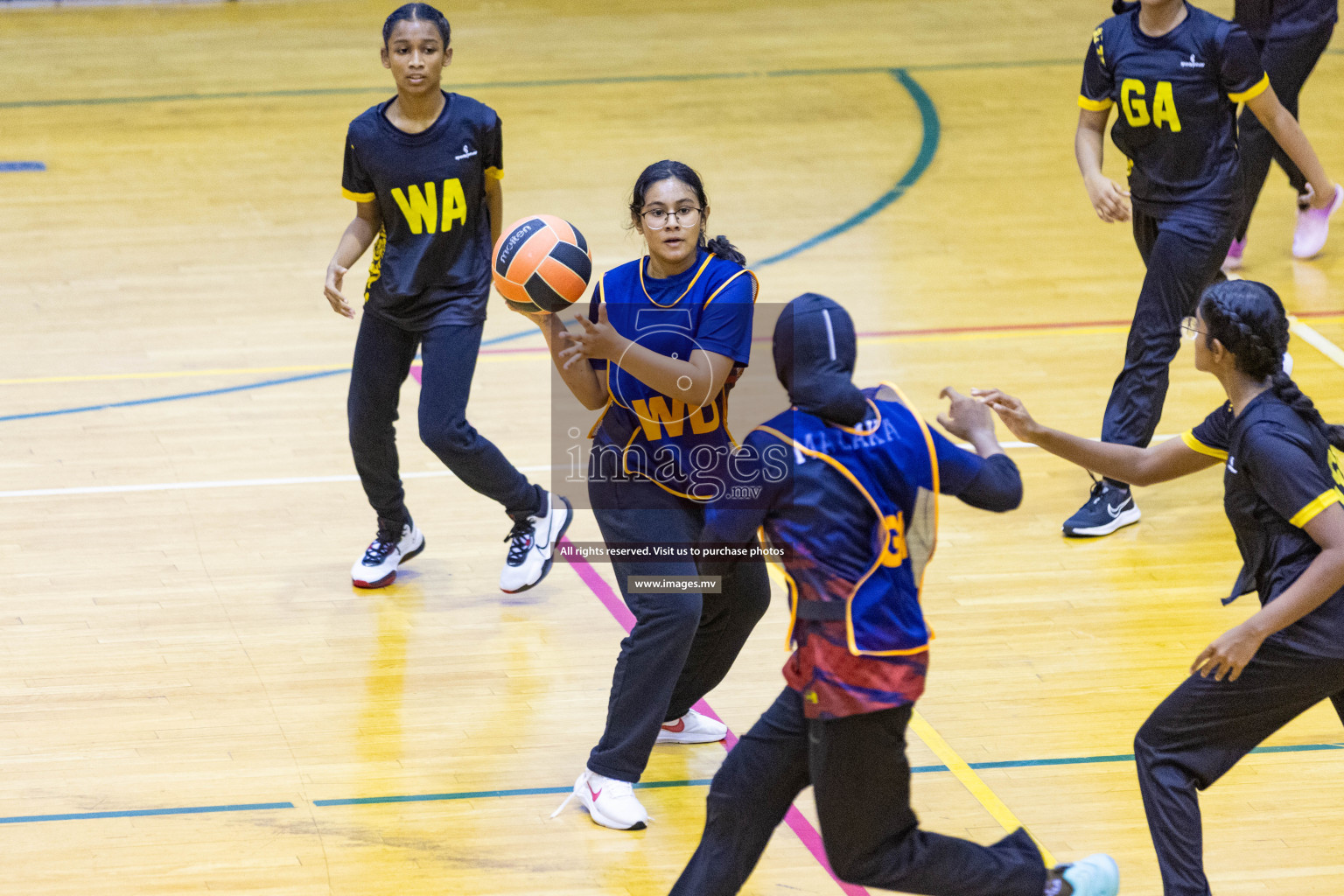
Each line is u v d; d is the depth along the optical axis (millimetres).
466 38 48656
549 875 12375
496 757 14195
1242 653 10289
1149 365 18750
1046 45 46781
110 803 13305
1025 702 15070
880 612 9633
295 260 29266
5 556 17969
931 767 13914
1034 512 19594
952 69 43844
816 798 10016
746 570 13055
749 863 10586
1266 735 11070
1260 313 10641
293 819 13117
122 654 15938
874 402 10133
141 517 19062
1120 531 19031
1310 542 10531
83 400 22719
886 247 29516
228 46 47438
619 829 12992
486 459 16344
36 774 13734
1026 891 10281
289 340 25312
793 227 30734
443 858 12578
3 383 23281
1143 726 11328
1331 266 27906
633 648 12633
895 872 9984
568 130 38062
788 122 38594
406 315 16219
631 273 12305
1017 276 27797
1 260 29047
